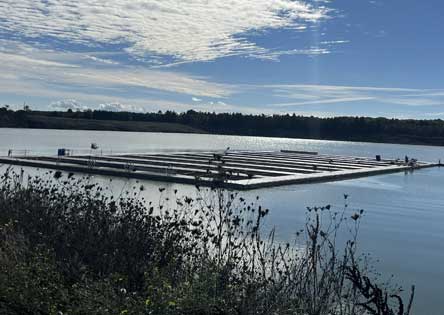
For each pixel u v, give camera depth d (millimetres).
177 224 6367
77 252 5594
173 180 26219
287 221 15250
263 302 4777
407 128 168000
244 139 170500
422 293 8555
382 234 14359
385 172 41969
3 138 82062
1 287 4410
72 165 31531
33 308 4309
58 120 163500
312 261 5469
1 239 5953
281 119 184125
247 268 5668
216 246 5875
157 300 4234
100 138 109312
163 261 5805
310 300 4816
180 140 125875
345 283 6254
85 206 7434
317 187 27531
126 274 5367
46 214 7125
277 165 41375
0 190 9297
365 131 167375
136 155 47281
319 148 116312
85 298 4262
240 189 23812
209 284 4738
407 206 21484
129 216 6668
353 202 21828
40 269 4785
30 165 31750
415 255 11797
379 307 3533
